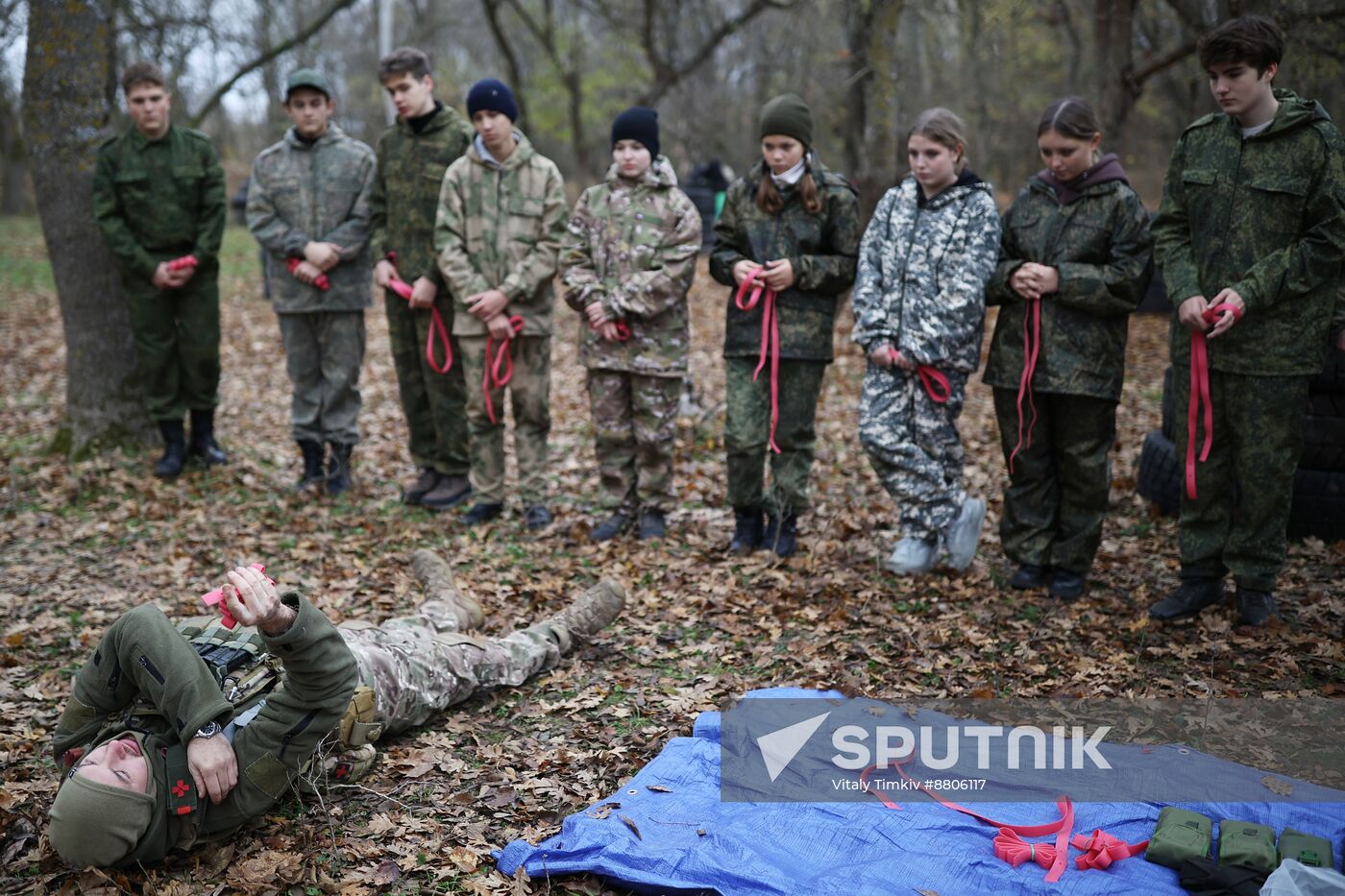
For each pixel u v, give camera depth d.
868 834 2.85
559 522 5.97
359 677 3.33
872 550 5.34
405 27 33.00
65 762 3.02
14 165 31.73
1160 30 15.01
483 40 35.19
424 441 6.37
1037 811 2.95
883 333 4.73
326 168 6.32
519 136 5.62
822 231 5.00
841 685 3.86
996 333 4.64
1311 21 8.84
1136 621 4.35
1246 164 3.99
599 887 2.76
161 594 5.08
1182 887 2.61
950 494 4.84
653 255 5.20
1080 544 4.60
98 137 7.10
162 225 6.55
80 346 7.23
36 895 2.76
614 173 5.30
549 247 5.61
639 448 5.51
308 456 6.68
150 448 7.39
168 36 15.53
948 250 4.61
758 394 5.08
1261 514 4.14
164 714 2.87
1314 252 3.90
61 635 4.61
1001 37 19.67
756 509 5.32
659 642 4.35
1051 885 2.61
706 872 2.70
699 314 14.45
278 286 6.39
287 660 2.84
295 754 2.94
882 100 12.30
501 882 2.79
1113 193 4.34
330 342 6.46
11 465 7.29
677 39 21.14
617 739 3.54
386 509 6.29
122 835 2.72
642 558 5.29
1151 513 5.69
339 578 5.20
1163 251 4.23
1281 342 4.01
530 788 3.26
